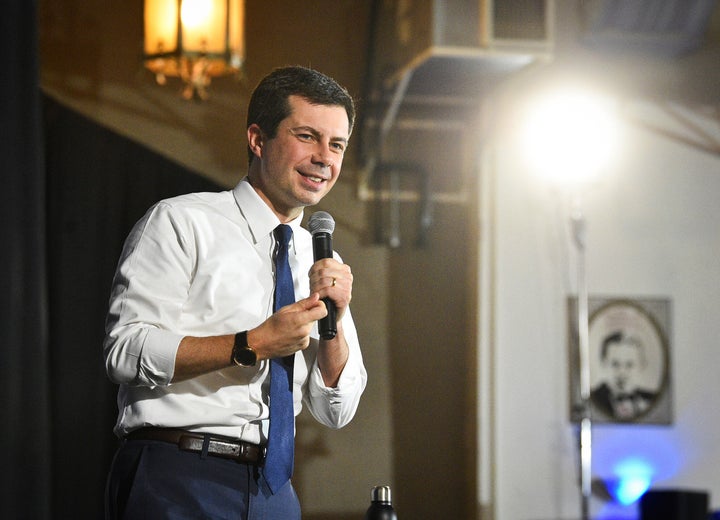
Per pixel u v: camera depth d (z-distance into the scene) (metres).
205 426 7.33
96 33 21.00
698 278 22.22
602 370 21.67
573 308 21.52
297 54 21.53
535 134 21.73
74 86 20.77
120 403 7.57
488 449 20.80
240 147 21.25
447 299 21.78
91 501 19.75
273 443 7.38
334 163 7.84
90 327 20.12
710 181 22.44
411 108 21.48
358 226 21.67
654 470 21.62
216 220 7.68
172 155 20.97
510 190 21.56
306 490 20.86
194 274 7.54
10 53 16.11
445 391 21.55
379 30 21.00
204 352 6.97
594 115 21.78
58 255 20.17
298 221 8.32
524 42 17.50
